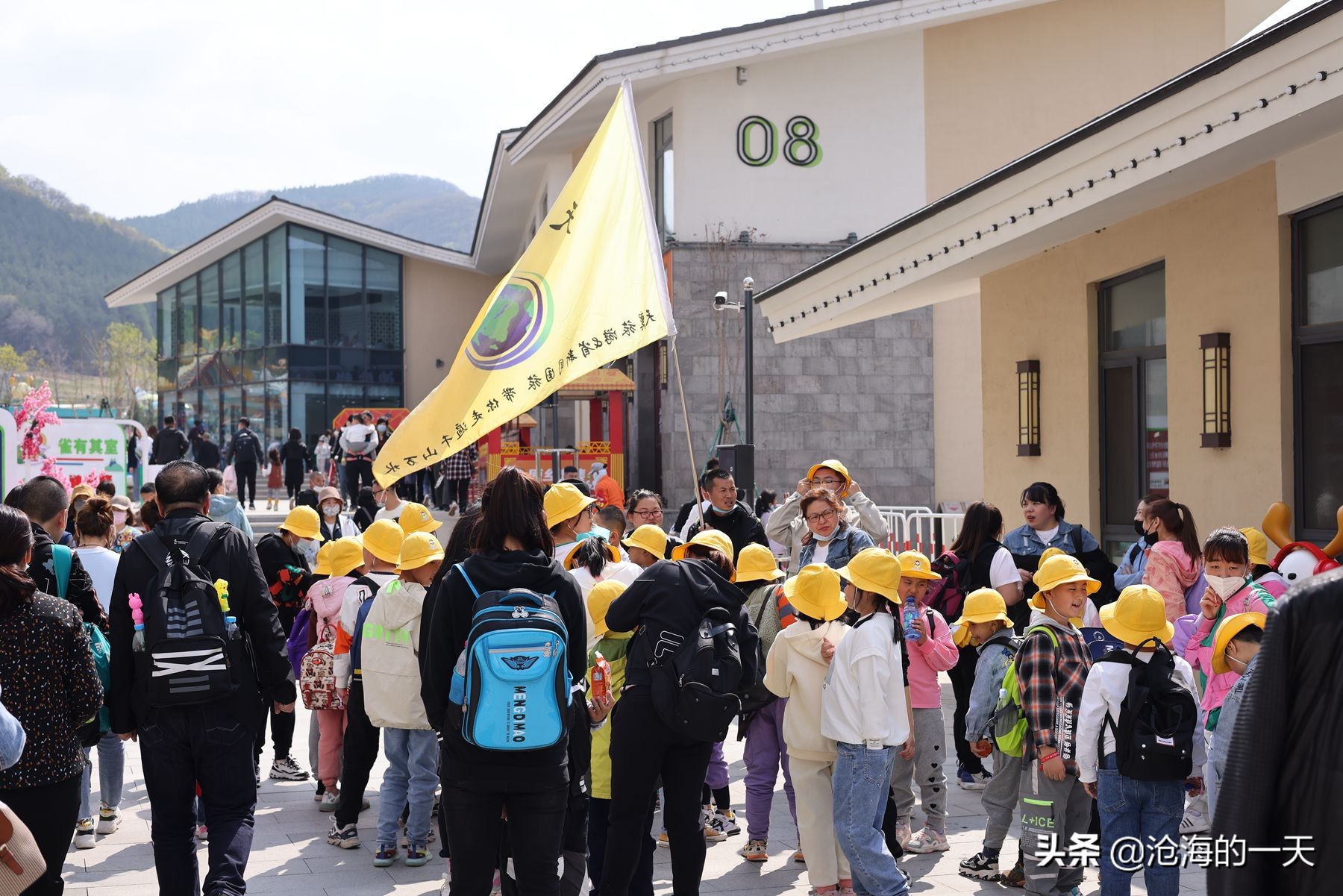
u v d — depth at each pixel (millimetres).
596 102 22906
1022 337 12688
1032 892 5547
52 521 6020
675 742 5145
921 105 23062
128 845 6898
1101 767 4980
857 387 23094
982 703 5961
